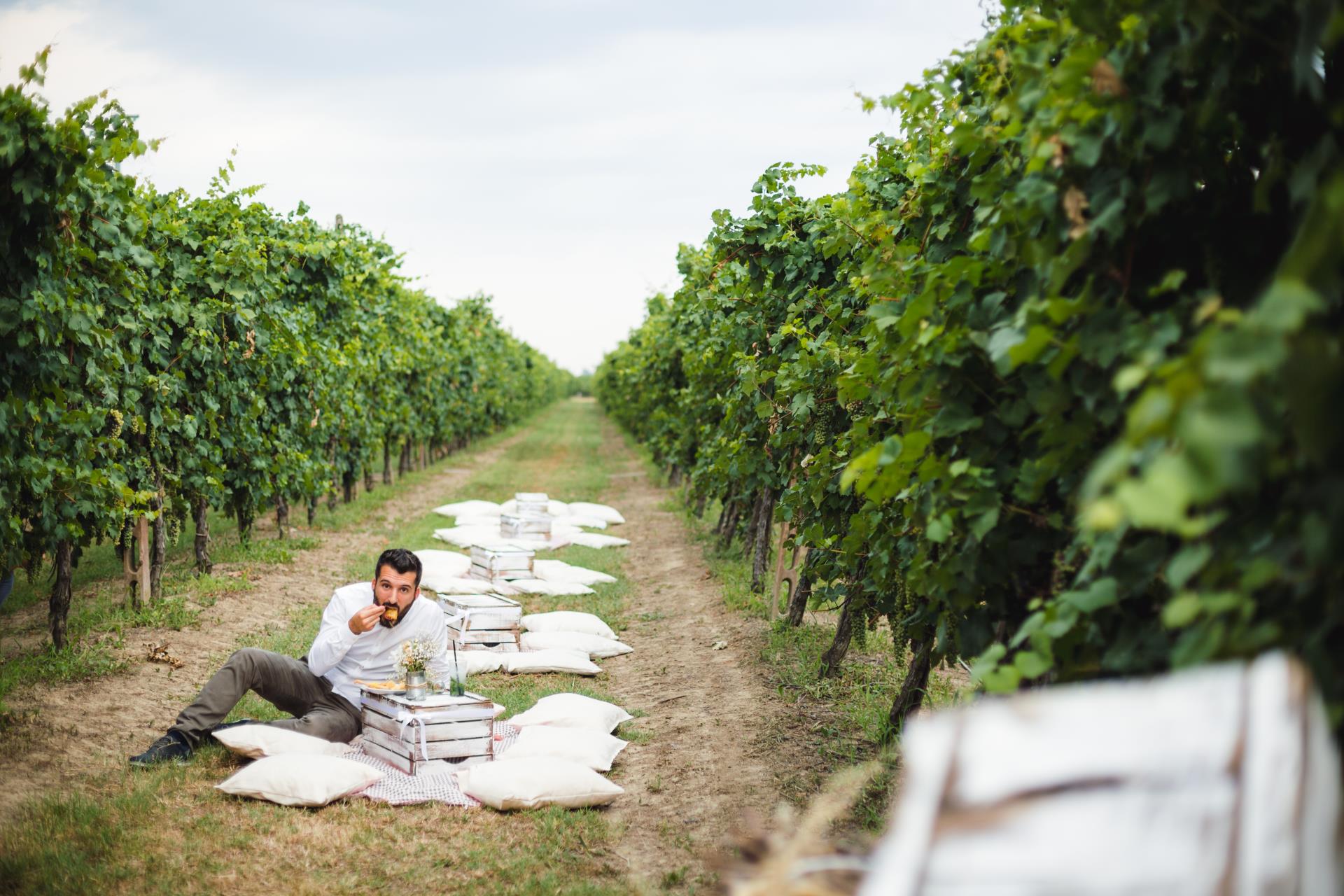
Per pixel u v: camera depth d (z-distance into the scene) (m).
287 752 5.41
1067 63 2.50
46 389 6.23
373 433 17.41
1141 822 1.40
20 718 5.85
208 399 9.80
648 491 21.92
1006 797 1.45
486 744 5.77
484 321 33.47
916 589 3.57
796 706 6.59
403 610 6.14
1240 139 2.55
